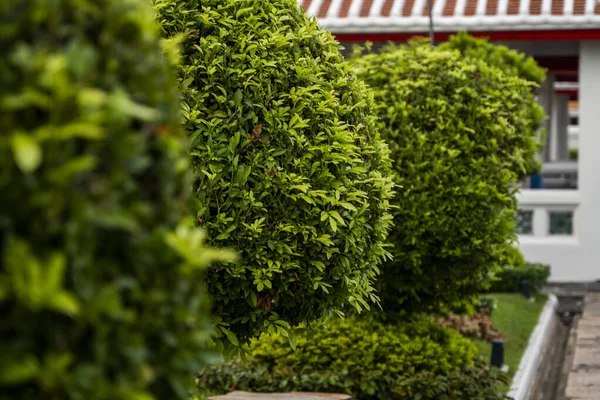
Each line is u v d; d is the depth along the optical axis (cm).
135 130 248
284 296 646
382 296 955
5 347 205
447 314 1055
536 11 1923
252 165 618
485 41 1608
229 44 643
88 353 221
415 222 918
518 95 1028
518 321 1423
